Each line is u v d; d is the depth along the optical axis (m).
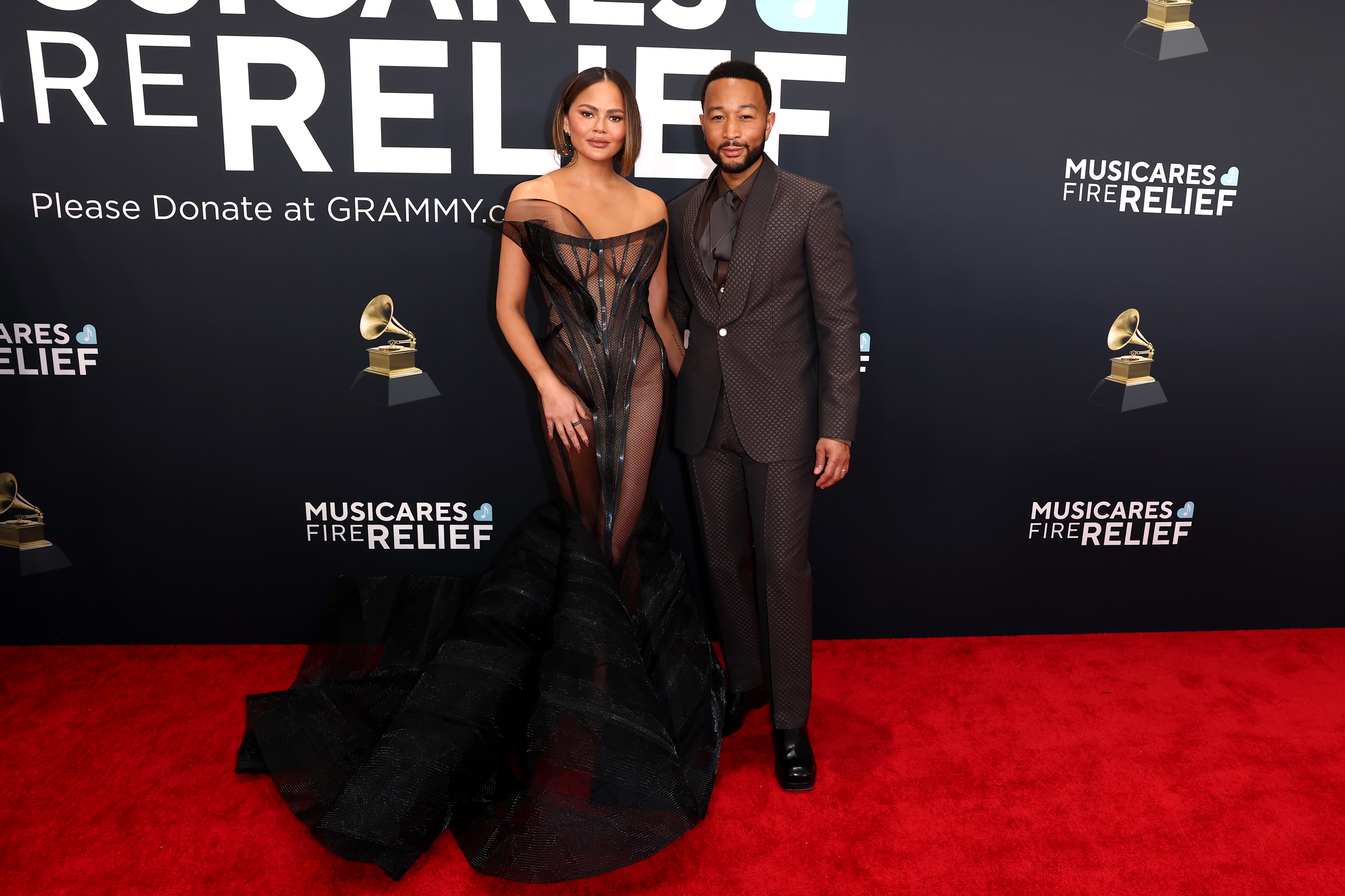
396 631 2.40
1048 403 2.52
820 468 1.90
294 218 2.30
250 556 2.49
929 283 2.42
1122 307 2.47
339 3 2.20
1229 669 2.47
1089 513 2.60
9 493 2.40
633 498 2.09
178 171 2.25
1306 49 2.37
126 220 2.27
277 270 2.32
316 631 2.40
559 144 2.03
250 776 1.95
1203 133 2.39
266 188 2.27
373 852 1.69
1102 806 1.89
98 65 2.19
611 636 1.96
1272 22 2.34
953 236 2.40
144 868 1.67
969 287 2.43
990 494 2.57
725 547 2.08
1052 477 2.57
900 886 1.66
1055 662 2.51
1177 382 2.54
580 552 2.03
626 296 1.98
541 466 2.48
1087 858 1.73
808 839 1.79
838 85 2.30
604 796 1.79
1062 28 2.31
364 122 2.26
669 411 2.41
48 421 2.37
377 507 2.49
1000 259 2.42
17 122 2.20
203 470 2.43
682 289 2.07
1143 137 2.38
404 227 2.32
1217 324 2.51
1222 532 2.65
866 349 2.45
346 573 2.53
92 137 2.22
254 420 2.41
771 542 1.93
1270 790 1.94
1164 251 2.45
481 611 2.11
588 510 2.06
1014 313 2.46
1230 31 2.34
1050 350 2.48
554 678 1.91
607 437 2.02
